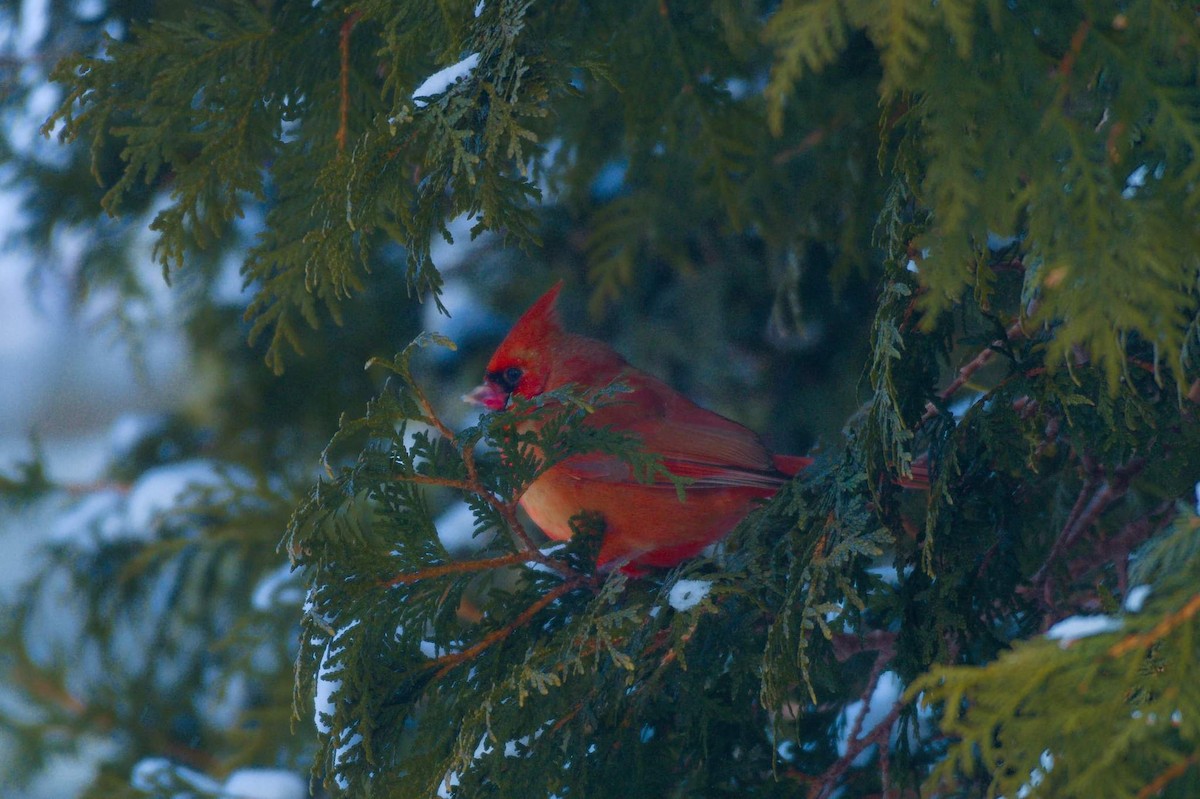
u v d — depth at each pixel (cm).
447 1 429
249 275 502
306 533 425
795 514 458
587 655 431
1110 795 273
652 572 591
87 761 973
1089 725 278
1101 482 468
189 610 935
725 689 450
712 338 909
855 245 646
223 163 500
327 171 428
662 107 581
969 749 279
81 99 485
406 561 438
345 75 506
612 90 646
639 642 436
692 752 449
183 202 500
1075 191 312
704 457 560
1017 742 287
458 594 456
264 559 879
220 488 870
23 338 2189
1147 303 320
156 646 948
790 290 693
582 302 945
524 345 646
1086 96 408
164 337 1051
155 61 485
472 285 995
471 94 413
